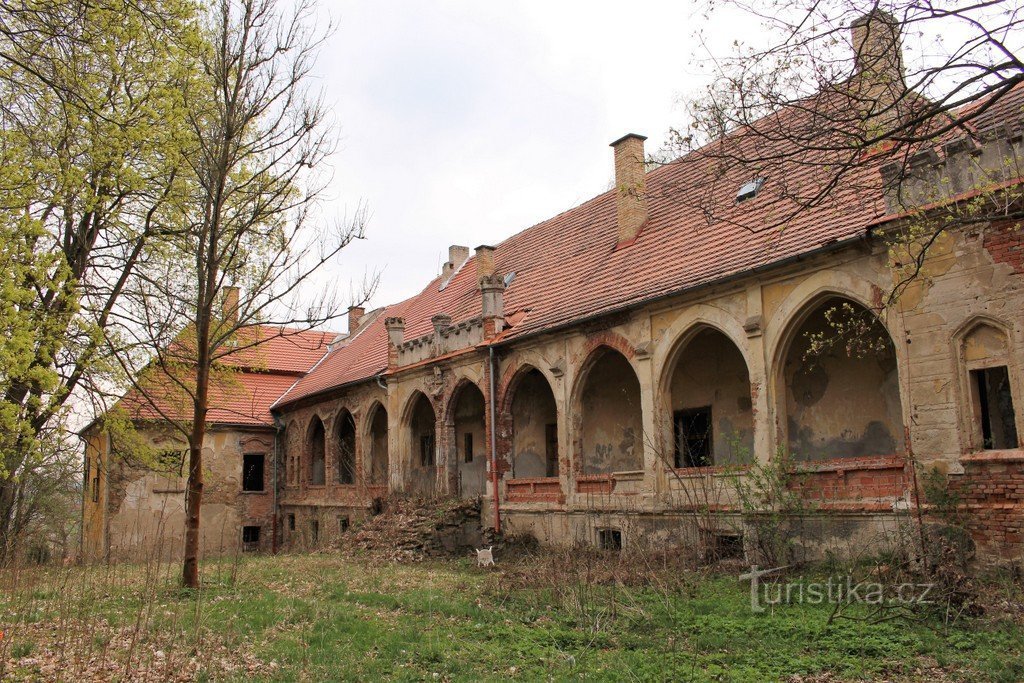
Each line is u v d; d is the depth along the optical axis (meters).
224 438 36.38
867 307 14.27
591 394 23.17
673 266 19.17
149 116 17.03
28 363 13.32
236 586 16.22
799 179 17.91
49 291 16.88
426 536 22.59
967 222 8.80
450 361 25.89
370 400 31.20
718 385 19.56
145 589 14.16
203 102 15.74
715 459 19.39
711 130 8.62
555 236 27.88
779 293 16.02
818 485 15.03
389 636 10.91
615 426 22.27
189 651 10.29
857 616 10.54
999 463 11.98
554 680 8.53
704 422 19.92
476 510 23.72
